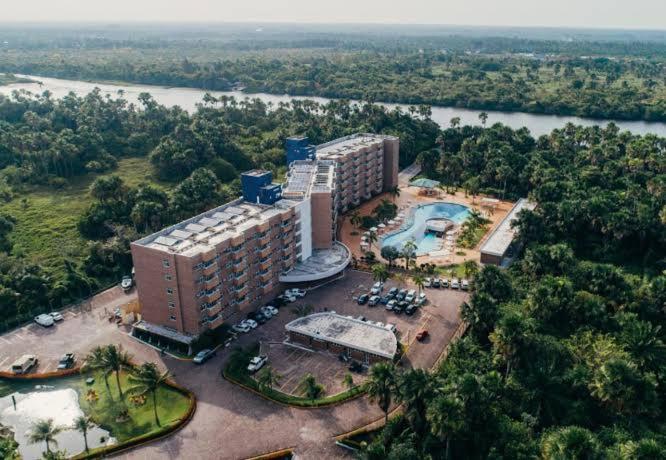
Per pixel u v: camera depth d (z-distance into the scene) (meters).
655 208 194.88
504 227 198.75
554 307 134.62
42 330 147.25
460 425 91.56
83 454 102.56
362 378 123.12
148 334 140.75
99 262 179.88
